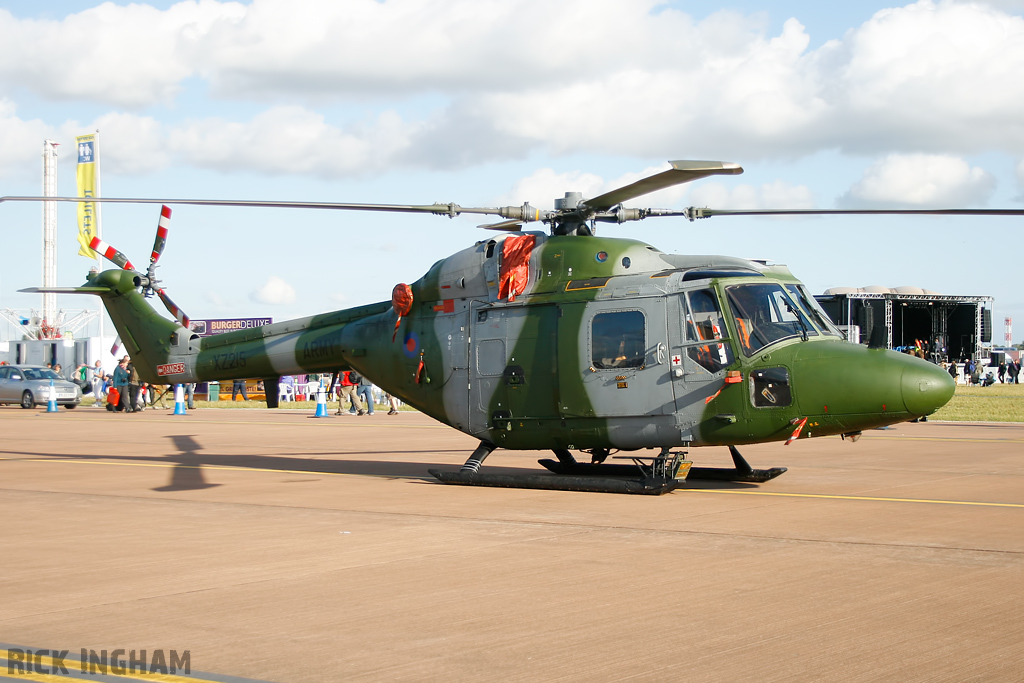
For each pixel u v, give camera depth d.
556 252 12.27
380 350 13.88
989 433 21.27
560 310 12.05
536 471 14.35
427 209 11.98
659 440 11.53
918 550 7.80
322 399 31.69
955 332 62.91
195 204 12.35
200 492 11.90
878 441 19.30
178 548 8.06
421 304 13.48
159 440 21.05
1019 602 6.08
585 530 8.86
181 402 33.19
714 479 12.73
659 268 11.93
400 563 7.39
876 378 10.51
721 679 4.64
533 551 7.85
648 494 11.28
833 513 9.85
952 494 11.31
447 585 6.64
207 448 18.95
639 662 4.91
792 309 11.37
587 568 7.17
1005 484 12.27
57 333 72.12
